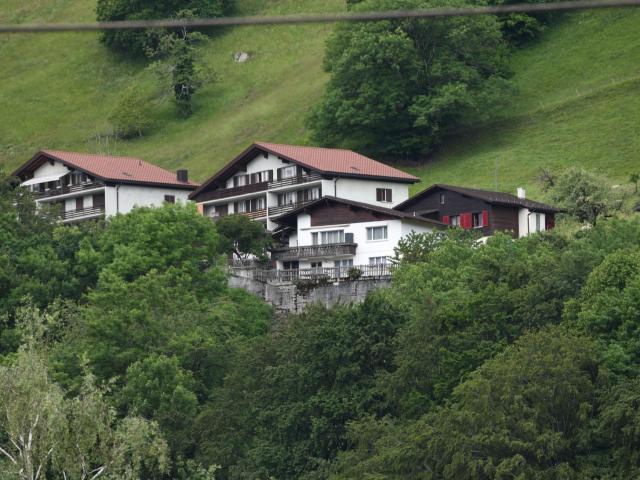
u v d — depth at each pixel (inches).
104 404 5999.0
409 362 6569.9
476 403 5625.0
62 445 5693.9
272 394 7160.4
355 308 7436.0
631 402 5408.5
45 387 5925.2
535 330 6333.7
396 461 5649.6
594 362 5905.5
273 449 6727.4
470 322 6766.7
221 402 7317.9
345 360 6934.1
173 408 7519.7
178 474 7096.5
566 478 5196.9
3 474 5629.9
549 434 5447.8
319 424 6609.3
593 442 5585.6
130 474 5757.9
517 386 5738.2
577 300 6569.9
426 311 6899.6
